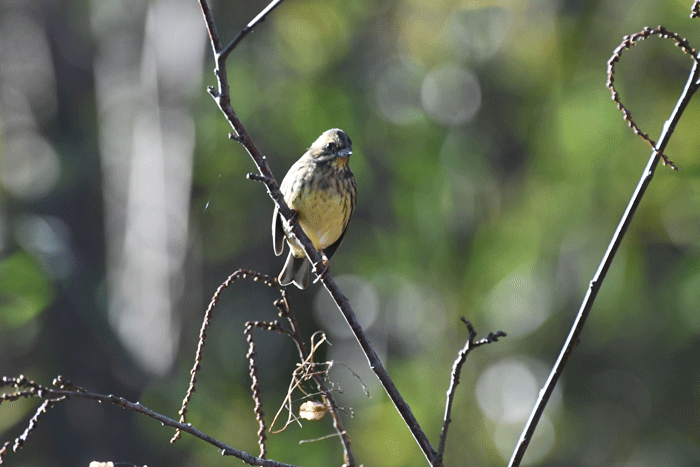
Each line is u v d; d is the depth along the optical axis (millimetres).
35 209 17438
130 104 19469
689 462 14734
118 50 20016
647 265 14484
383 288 16156
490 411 15203
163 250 16609
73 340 16312
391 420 14672
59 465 15781
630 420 15461
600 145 13516
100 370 16453
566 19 15031
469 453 14641
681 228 13578
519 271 14805
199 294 16281
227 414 14984
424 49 15750
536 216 14773
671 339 14602
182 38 16578
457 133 16000
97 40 19969
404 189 15828
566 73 14891
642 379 15219
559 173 14305
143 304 17281
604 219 13703
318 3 16234
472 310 15172
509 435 15328
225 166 15719
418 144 15930
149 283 17078
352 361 16688
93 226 18094
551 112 14922
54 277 16312
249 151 4629
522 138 15852
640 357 15125
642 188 4371
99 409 16125
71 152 18344
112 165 19031
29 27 19203
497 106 15930
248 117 15570
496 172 15938
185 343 16219
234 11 16375
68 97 19125
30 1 19094
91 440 15992
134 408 3938
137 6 19516
